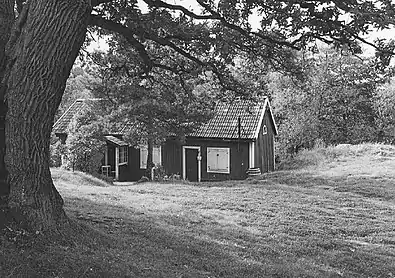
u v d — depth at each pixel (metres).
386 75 6.53
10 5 5.50
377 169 18.59
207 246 7.66
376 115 34.03
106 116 20.42
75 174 17.84
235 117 25.70
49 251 4.89
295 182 17.25
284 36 8.44
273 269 6.67
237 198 13.70
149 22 9.02
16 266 4.42
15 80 4.93
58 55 4.89
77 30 4.97
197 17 8.82
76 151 22.27
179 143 23.02
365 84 33.00
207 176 25.55
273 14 7.53
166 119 18.56
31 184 5.20
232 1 8.42
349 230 10.54
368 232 10.49
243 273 6.33
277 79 31.86
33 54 4.83
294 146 33.03
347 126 33.66
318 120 32.75
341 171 18.69
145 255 6.18
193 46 10.12
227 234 9.11
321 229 10.46
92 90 16.44
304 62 10.22
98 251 5.52
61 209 5.68
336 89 32.75
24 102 4.93
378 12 5.21
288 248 8.56
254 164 24.77
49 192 5.46
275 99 33.44
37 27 4.82
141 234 7.63
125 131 21.88
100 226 7.64
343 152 22.69
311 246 8.95
